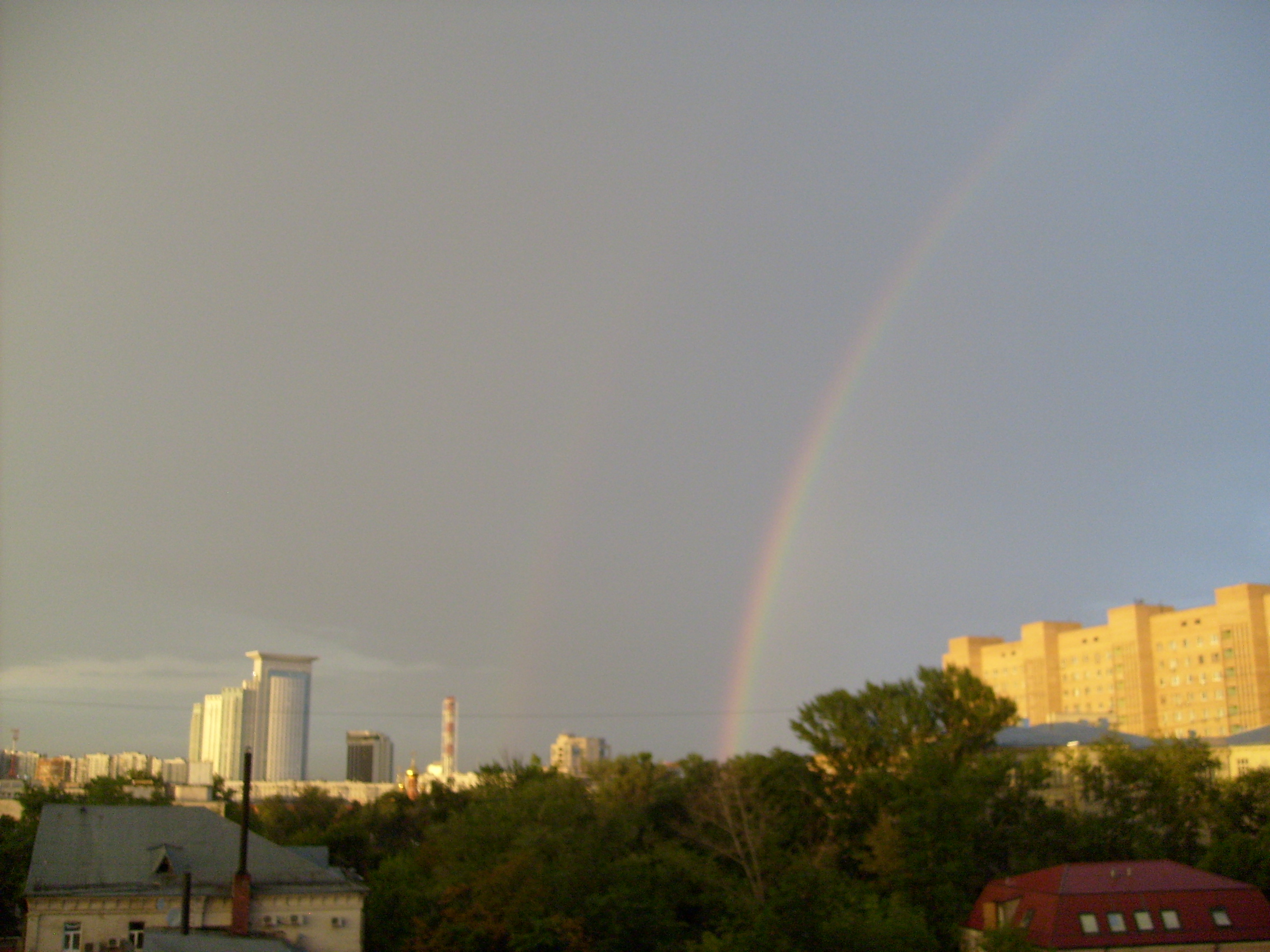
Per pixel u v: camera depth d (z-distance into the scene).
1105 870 60.66
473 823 79.12
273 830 117.94
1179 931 56.38
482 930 61.09
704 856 78.88
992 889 65.25
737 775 83.81
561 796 81.75
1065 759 90.31
